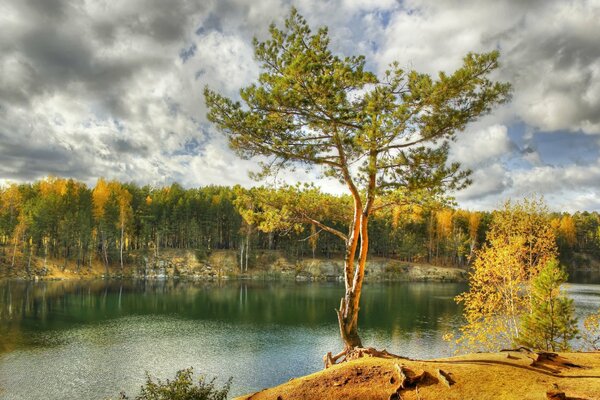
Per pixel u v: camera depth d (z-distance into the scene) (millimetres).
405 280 91938
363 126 14047
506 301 23641
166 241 105812
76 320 42562
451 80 13367
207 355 30922
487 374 10703
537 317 19141
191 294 65125
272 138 15375
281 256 104562
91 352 30984
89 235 87875
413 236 105250
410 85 14328
